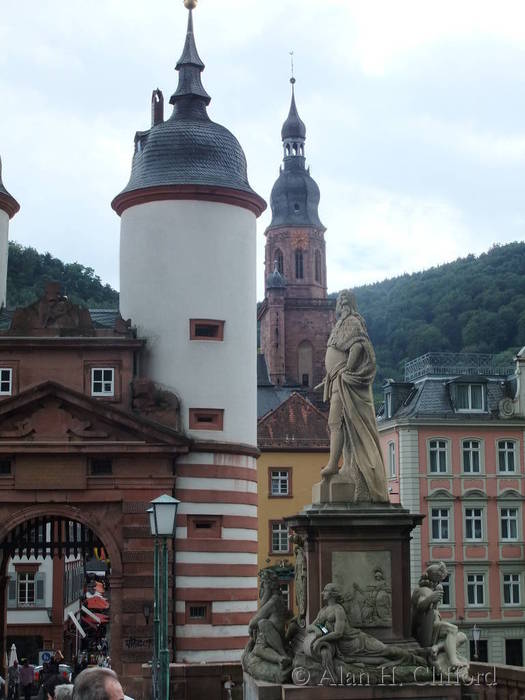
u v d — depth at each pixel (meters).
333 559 19.39
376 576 19.41
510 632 66.19
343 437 20.09
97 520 37.59
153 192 40.94
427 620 19.55
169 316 40.41
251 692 19.30
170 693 23.81
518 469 68.44
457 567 66.38
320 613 18.91
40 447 37.25
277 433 68.12
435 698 18.31
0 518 37.38
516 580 67.12
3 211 44.91
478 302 149.25
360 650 18.73
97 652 60.72
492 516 67.50
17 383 38.75
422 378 72.00
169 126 42.62
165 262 40.78
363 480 19.83
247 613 39.44
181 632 38.19
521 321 132.25
